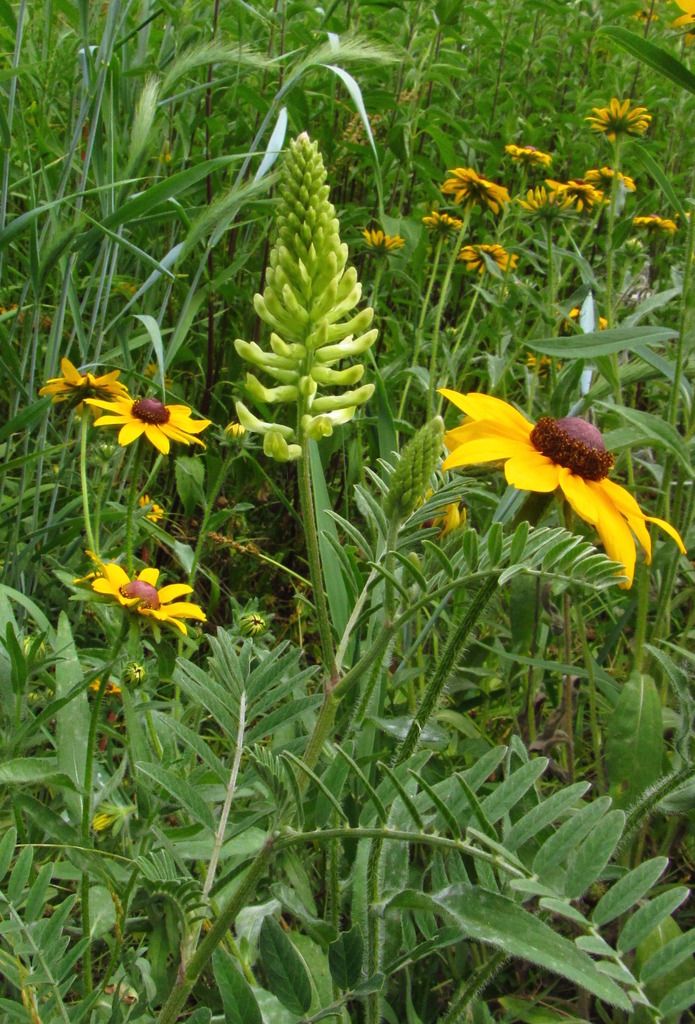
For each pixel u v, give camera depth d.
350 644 0.71
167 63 1.14
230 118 1.48
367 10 1.51
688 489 0.93
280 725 0.54
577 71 2.11
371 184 1.57
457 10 1.42
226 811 0.52
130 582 0.68
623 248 1.40
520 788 0.50
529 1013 0.67
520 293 1.32
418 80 1.43
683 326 0.86
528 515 0.58
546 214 1.28
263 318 0.50
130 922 0.58
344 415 0.50
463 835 0.47
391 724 0.66
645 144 1.68
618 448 0.85
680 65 0.76
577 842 0.46
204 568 1.10
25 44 1.15
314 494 0.74
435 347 1.13
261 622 0.81
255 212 1.30
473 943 0.68
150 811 0.62
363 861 0.59
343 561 0.55
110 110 0.97
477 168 1.90
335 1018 0.57
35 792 0.73
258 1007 0.47
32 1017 0.50
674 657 0.90
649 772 0.75
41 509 1.01
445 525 0.60
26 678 0.62
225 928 0.50
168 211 1.02
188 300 1.02
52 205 0.84
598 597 0.99
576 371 0.93
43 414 0.89
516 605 0.80
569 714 0.83
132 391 1.11
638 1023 0.65
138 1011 0.56
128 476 1.12
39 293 0.89
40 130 1.04
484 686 0.95
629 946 0.44
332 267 0.49
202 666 0.97
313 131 1.48
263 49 1.35
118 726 0.83
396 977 0.67
